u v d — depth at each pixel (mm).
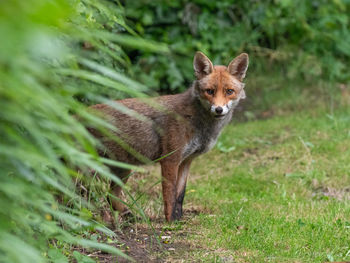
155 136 9562
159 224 9305
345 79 21109
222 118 9766
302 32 21000
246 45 20281
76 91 4383
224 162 14594
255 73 20828
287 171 13531
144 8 18703
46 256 6539
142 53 18047
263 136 16438
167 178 9555
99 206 8898
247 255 7535
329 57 21031
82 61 4246
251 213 9961
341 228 8820
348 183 12586
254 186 12703
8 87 3248
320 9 21609
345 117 17422
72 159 4668
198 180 13281
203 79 9758
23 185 4230
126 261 7172
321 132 16109
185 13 19266
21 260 3785
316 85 20531
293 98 19562
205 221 9516
